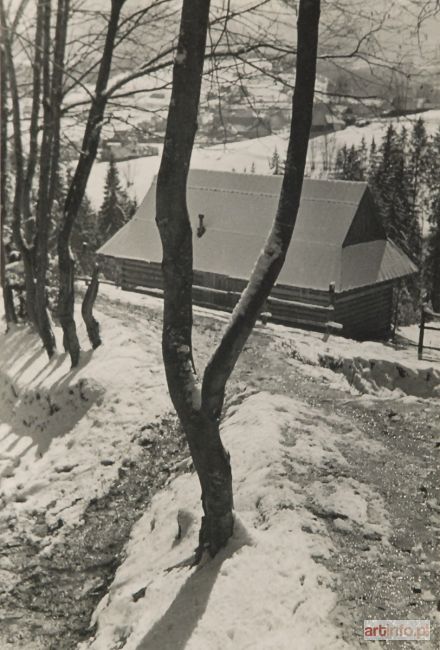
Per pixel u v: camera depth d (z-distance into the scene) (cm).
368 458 1008
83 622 827
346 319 2519
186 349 698
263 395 1230
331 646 612
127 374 1392
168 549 848
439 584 716
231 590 686
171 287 684
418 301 4319
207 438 707
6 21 1444
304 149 668
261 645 612
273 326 2150
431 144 5025
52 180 1528
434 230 4588
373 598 687
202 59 630
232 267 2620
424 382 1744
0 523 1043
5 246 1977
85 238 5397
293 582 693
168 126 643
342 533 796
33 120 1614
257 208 2730
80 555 959
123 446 1209
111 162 5634
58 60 1351
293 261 2511
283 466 939
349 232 2555
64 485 1136
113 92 1323
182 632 653
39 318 1591
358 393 1563
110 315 1948
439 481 945
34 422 1417
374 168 4803
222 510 739
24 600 871
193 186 2898
